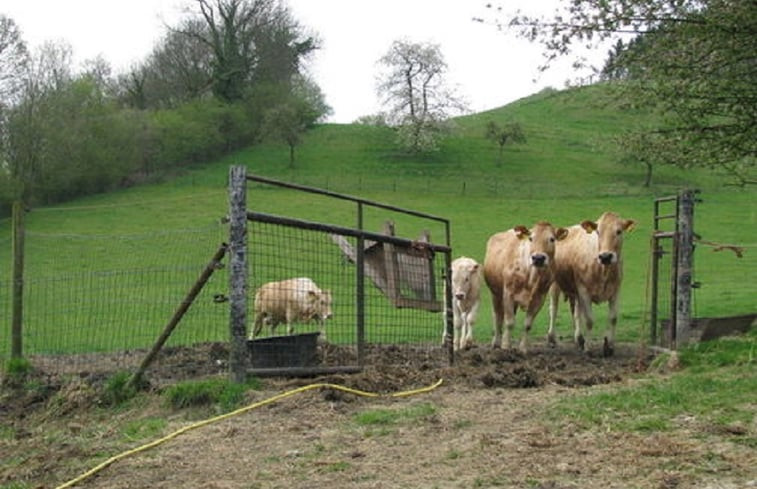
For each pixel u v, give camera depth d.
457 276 15.74
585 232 15.59
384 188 58.22
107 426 8.72
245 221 9.48
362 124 81.12
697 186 58.06
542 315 22.56
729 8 11.75
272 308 15.48
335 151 70.31
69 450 7.73
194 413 8.85
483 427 7.89
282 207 48.25
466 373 11.04
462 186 59.16
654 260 14.30
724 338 12.98
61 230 43.19
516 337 18.25
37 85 52.81
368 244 12.88
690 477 6.11
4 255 34.03
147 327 16.56
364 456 7.00
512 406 8.83
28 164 51.53
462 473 6.41
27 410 9.98
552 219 47.16
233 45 70.50
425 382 10.41
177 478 6.62
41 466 7.29
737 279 29.09
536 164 67.81
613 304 14.91
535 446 7.11
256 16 71.69
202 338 14.48
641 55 12.95
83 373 11.23
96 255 33.47
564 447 7.04
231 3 70.50
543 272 14.73
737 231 42.62
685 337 12.80
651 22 12.47
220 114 67.81
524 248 15.03
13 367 11.52
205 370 11.49
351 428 7.96
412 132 68.94
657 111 13.58
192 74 72.12
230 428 8.05
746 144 13.32
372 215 47.19
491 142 75.19
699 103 13.09
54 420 9.42
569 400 8.92
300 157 67.69
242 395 9.06
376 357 12.45
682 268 12.82
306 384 9.69
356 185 58.91
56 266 31.30
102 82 69.19
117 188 57.38
